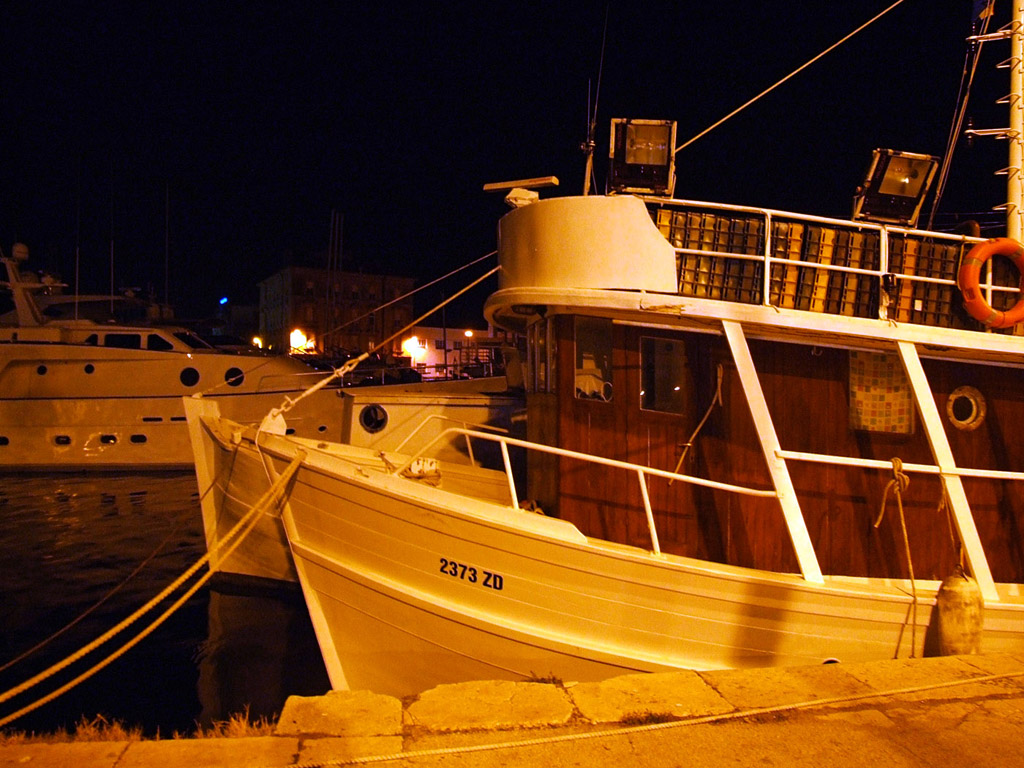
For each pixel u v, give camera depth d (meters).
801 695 3.58
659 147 5.75
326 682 7.05
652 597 5.00
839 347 5.87
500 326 7.74
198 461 8.38
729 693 3.60
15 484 17.67
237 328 67.94
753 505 5.77
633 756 3.03
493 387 14.24
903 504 5.88
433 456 9.91
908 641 5.03
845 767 2.96
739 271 5.76
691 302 5.34
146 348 19.45
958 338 5.53
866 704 3.50
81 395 19.20
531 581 5.12
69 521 13.77
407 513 5.46
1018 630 5.06
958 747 3.11
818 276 5.83
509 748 3.08
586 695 3.58
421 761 2.98
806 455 5.19
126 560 11.15
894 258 5.90
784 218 5.93
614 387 5.87
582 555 5.01
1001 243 5.70
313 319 57.22
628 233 5.48
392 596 5.54
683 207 5.98
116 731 3.56
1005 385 6.04
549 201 5.61
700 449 5.82
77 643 8.02
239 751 3.07
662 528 5.81
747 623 4.98
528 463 6.74
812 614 4.97
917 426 5.91
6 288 20.19
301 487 6.12
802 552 5.13
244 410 19.02
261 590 8.56
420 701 3.52
